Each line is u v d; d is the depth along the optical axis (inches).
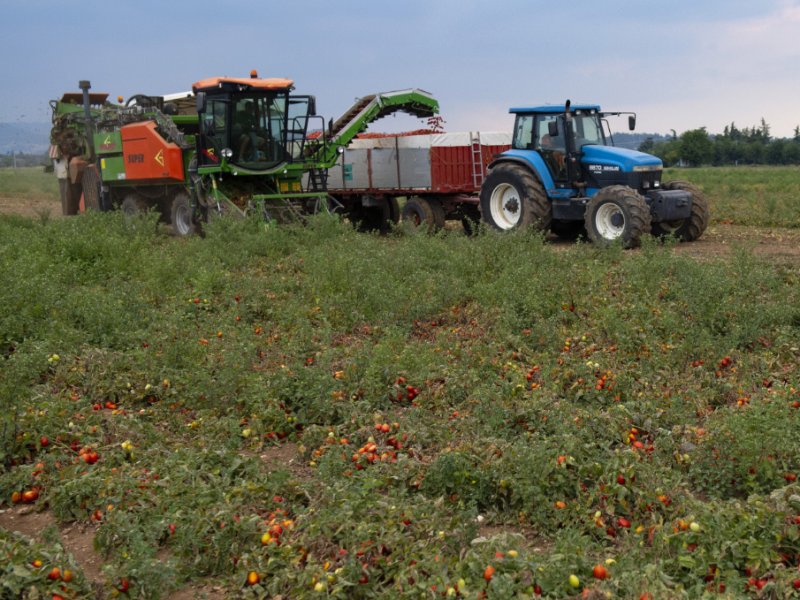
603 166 649.0
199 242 632.4
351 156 815.1
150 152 788.6
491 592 158.1
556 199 678.5
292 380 307.9
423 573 174.1
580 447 227.9
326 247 576.1
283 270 556.4
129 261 557.6
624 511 206.2
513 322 378.9
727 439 225.1
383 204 826.2
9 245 586.2
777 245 632.4
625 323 362.6
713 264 468.8
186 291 474.6
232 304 444.1
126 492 219.8
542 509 208.7
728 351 335.9
